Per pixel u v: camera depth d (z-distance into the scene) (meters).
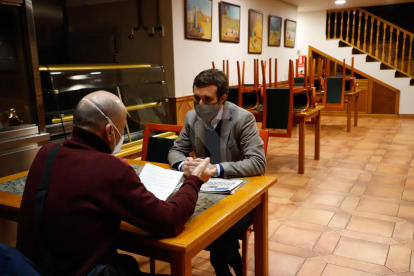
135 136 3.50
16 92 2.49
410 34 8.11
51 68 2.77
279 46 7.77
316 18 9.03
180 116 4.64
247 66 6.46
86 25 4.71
